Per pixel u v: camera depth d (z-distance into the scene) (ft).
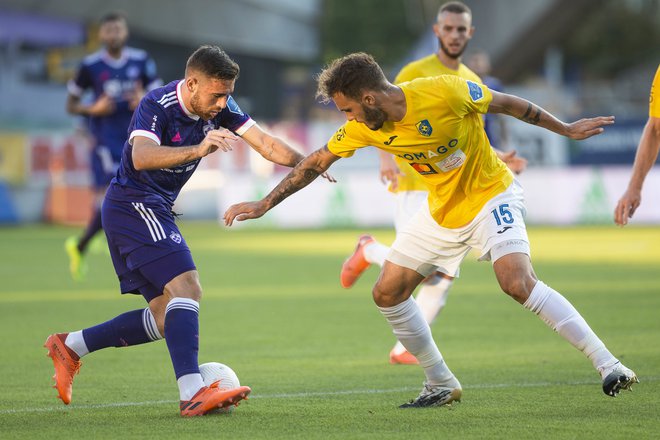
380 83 42.01
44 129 251.60
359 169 210.59
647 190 197.36
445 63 64.64
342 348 65.77
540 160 201.57
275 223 205.57
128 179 45.93
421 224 46.50
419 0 409.90
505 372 55.31
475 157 44.86
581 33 372.38
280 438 38.70
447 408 45.11
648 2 396.78
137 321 46.80
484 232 44.80
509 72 323.78
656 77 49.52
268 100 362.74
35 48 273.33
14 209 213.87
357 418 42.86
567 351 63.10
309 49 382.22
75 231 194.08
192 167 46.83
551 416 42.65
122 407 46.24
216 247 156.04
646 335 68.28
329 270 120.67
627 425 40.47
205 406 42.73
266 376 55.01
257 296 96.07
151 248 45.19
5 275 117.08
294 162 47.80
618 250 141.28
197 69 43.83
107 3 267.18
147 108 44.60
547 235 170.60
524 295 43.42
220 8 312.71
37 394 50.14
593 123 46.42
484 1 308.60
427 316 61.31
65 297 95.61
